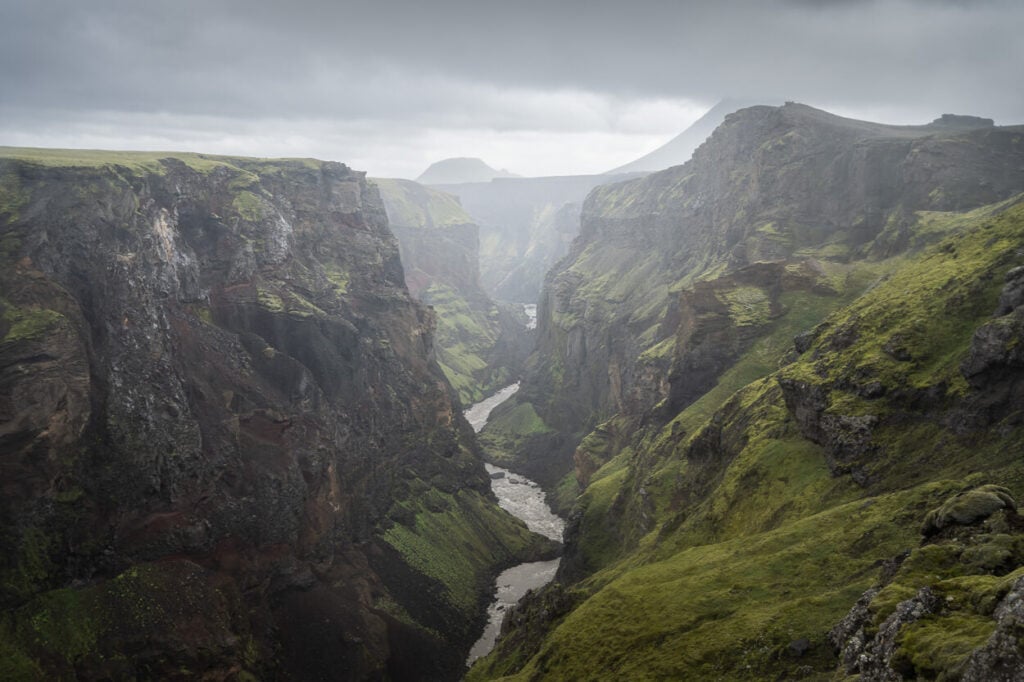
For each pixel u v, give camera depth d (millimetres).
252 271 155875
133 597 98625
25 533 92188
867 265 179375
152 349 117438
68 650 89500
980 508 42125
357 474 161250
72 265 111375
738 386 147125
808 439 93500
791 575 63469
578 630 75375
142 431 108875
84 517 99125
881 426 81188
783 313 163625
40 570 92812
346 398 164250
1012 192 194000
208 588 107562
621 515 144500
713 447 121312
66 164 119750
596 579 111062
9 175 112250
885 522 63125
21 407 93312
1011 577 31719
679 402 169250
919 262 114375
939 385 77500
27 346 96625
